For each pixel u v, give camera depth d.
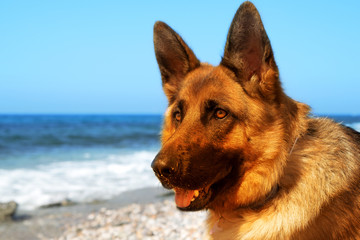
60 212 2.03
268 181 0.91
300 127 0.93
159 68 1.08
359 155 0.95
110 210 2.05
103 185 2.74
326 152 0.93
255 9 0.92
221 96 0.92
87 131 10.85
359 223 0.92
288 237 0.89
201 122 0.92
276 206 0.91
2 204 2.02
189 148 0.90
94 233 1.64
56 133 9.34
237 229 0.94
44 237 1.63
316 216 0.89
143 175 3.17
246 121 0.91
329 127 0.96
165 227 1.62
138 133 10.26
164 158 0.88
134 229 1.63
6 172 3.12
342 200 0.91
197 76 0.98
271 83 0.91
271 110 0.91
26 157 4.36
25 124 15.93
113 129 12.54
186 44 1.04
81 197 2.38
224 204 0.95
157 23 1.06
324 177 0.91
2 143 6.28
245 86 0.92
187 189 0.90
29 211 2.04
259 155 0.91
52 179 2.89
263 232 0.91
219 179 0.93
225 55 0.95
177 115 0.98
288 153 0.91
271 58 0.90
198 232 1.43
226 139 0.91
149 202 2.27
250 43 0.92
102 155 4.73
